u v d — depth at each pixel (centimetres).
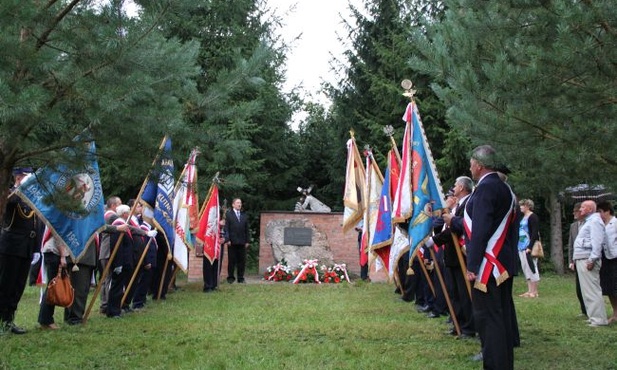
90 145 652
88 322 941
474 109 686
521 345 775
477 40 710
